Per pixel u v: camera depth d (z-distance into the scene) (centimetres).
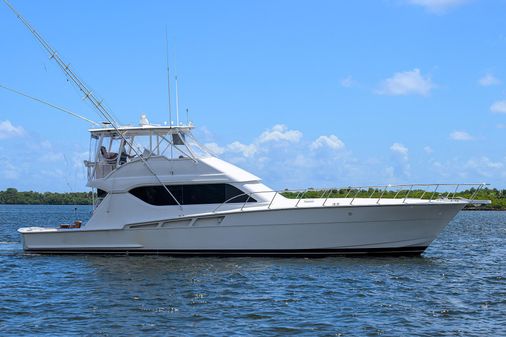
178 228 2441
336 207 2339
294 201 2488
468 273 2205
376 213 2353
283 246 2383
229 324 1473
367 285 1928
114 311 1606
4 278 2094
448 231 4994
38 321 1512
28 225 5966
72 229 2547
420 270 2208
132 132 2559
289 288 1877
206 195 2450
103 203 2525
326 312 1588
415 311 1602
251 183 2456
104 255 2536
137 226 2477
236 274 2094
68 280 2047
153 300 1730
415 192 2598
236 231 2395
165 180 2462
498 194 13338
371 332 1408
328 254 2402
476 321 1505
